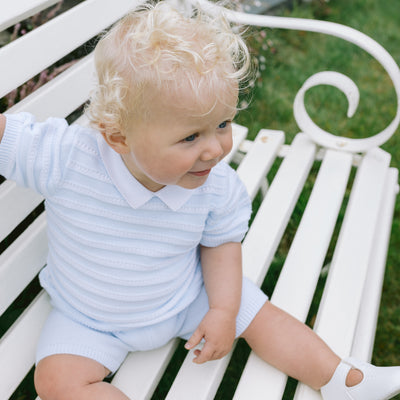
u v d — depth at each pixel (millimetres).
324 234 1396
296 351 1124
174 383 1105
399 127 2547
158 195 987
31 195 1131
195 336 1093
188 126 822
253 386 1118
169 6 902
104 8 1288
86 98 1279
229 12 1428
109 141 904
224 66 836
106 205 994
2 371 1054
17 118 958
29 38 1091
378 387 1047
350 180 2254
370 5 3455
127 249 1023
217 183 1072
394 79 1479
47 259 1154
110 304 1071
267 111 2566
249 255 1347
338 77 1525
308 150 1641
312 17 3203
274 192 1499
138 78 812
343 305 1259
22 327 1122
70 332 1081
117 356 1103
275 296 1267
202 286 1196
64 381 1022
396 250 2010
